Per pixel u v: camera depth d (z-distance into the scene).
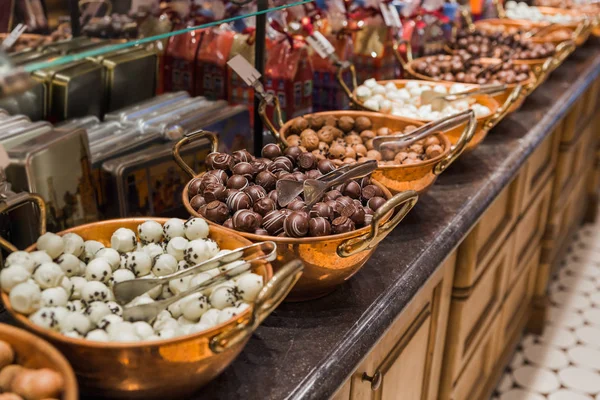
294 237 0.92
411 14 2.18
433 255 1.24
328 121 1.43
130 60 1.56
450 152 1.29
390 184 1.23
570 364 2.41
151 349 0.70
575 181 3.02
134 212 1.33
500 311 2.10
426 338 1.45
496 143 1.84
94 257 0.89
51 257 0.85
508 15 2.97
